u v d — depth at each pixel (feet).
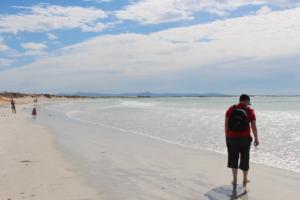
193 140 61.62
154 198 28.45
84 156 46.47
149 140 62.59
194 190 30.63
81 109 202.08
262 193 29.45
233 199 28.14
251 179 33.91
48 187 31.22
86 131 78.13
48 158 44.60
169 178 34.76
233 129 30.37
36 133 72.64
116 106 249.34
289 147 51.93
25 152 48.70
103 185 32.14
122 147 54.39
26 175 35.42
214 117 113.29
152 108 200.85
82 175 35.78
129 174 36.42
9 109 195.72
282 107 197.36
